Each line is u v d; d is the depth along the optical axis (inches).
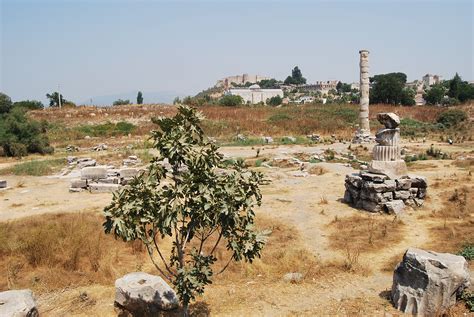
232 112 2308.1
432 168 887.7
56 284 374.6
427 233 495.8
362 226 531.8
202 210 245.3
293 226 547.2
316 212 614.2
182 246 270.2
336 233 511.5
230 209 245.9
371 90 3307.1
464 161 940.6
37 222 533.0
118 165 1057.5
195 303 331.3
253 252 266.1
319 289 354.3
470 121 2017.7
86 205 667.4
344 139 1584.6
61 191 781.3
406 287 312.3
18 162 1152.2
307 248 462.3
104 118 2124.8
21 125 1320.1
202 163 247.1
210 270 259.9
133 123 2025.1
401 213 581.3
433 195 650.8
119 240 477.7
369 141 1465.3
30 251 426.3
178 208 237.8
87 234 477.4
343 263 407.8
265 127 1822.1
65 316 320.5
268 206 648.4
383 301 326.6
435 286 294.4
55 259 416.8
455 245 438.3
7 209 652.7
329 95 5565.9
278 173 919.0
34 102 2711.6
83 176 796.0
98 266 406.9
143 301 307.0
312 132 1775.3
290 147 1369.3
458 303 302.7
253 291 353.4
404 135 1721.2
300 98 5447.8
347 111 2368.4
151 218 246.2
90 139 1654.8
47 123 1872.5
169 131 254.8
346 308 317.4
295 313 313.1
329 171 925.2
